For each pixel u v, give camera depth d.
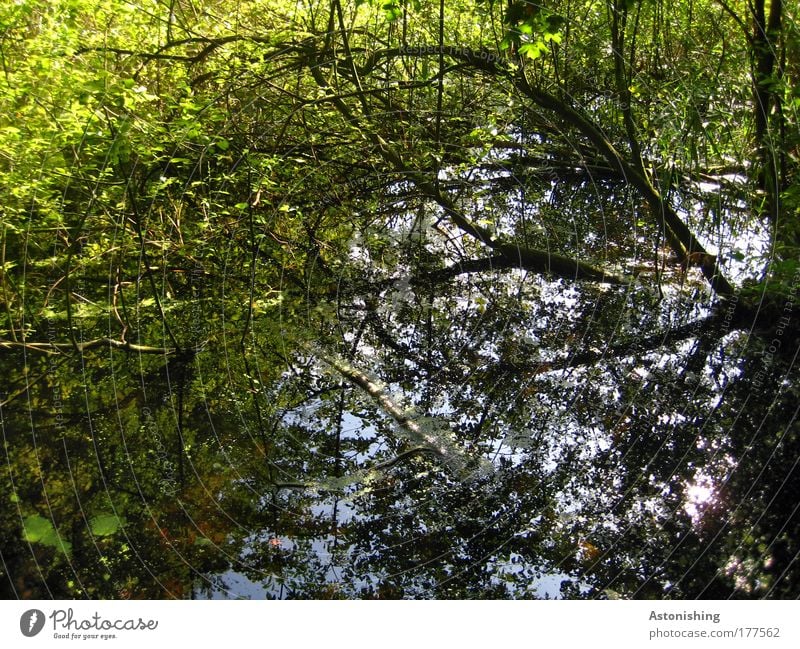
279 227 6.63
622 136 7.30
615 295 5.91
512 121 7.85
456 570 3.43
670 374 4.82
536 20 4.61
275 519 3.74
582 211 7.33
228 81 6.17
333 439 4.41
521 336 5.54
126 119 4.78
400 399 4.83
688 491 3.81
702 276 5.68
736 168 6.39
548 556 3.51
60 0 4.96
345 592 3.27
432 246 6.90
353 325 5.75
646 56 7.18
